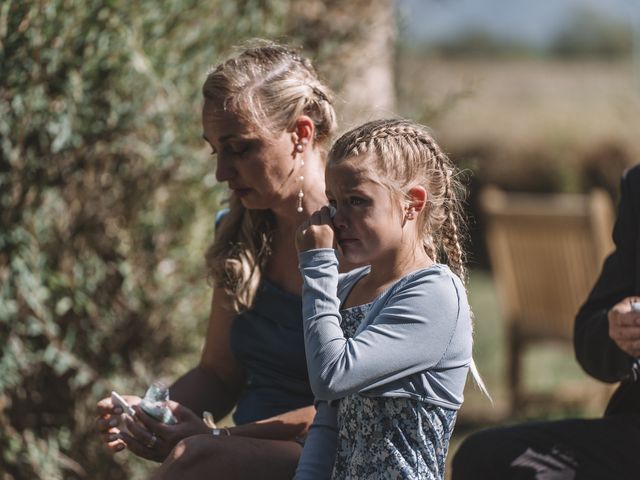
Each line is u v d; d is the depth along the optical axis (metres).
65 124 5.50
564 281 9.75
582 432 4.54
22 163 5.62
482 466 4.53
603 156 17.81
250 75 4.25
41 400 6.16
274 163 4.26
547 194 18.42
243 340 4.50
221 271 4.46
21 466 5.95
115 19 5.56
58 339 6.10
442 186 3.82
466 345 3.68
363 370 3.52
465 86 7.66
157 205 6.35
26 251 5.65
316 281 3.67
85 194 6.03
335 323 3.62
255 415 4.45
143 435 4.16
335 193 3.72
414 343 3.56
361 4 6.98
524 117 18.95
